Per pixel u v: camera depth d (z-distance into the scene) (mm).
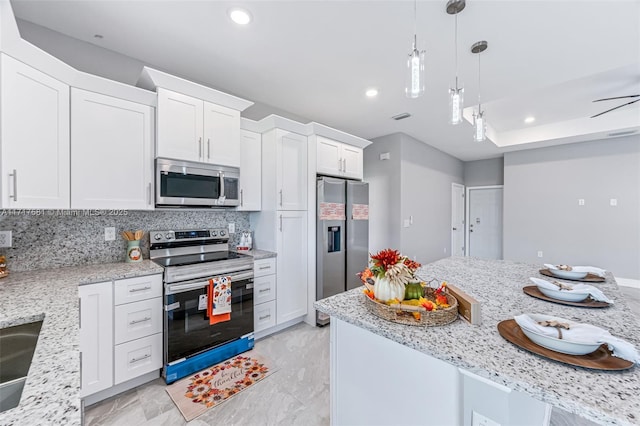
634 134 4301
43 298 1310
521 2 1649
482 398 826
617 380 691
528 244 5324
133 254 2152
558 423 1557
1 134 1380
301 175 2973
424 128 4148
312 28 1903
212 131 2342
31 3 1658
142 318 1861
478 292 1477
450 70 2441
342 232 3174
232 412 1669
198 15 1776
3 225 1759
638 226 4324
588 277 1729
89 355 1653
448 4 1672
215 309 2125
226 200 2447
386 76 2570
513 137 5129
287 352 2385
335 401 1269
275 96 3010
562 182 4984
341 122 3869
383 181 4559
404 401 1019
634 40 2000
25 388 590
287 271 2822
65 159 1696
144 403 1728
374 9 1722
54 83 1629
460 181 6441
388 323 1055
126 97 1958
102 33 1960
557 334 825
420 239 4906
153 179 2096
